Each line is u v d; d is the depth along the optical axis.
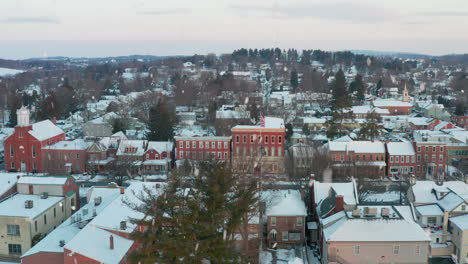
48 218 61.38
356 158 102.25
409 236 52.47
